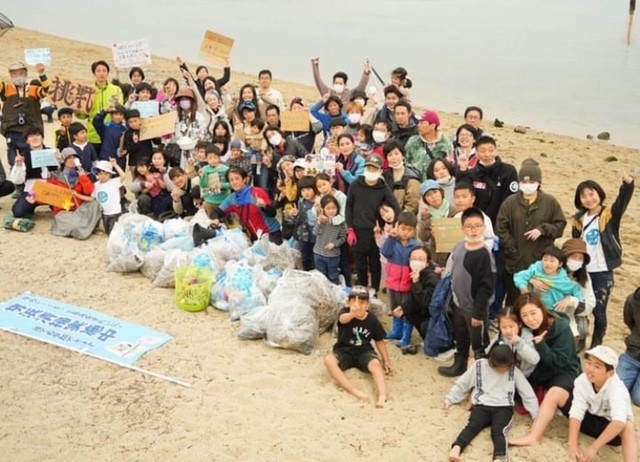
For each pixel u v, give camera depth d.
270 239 9.52
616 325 8.36
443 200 7.88
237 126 11.24
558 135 18.11
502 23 35.34
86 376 6.80
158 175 10.44
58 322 7.70
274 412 6.36
